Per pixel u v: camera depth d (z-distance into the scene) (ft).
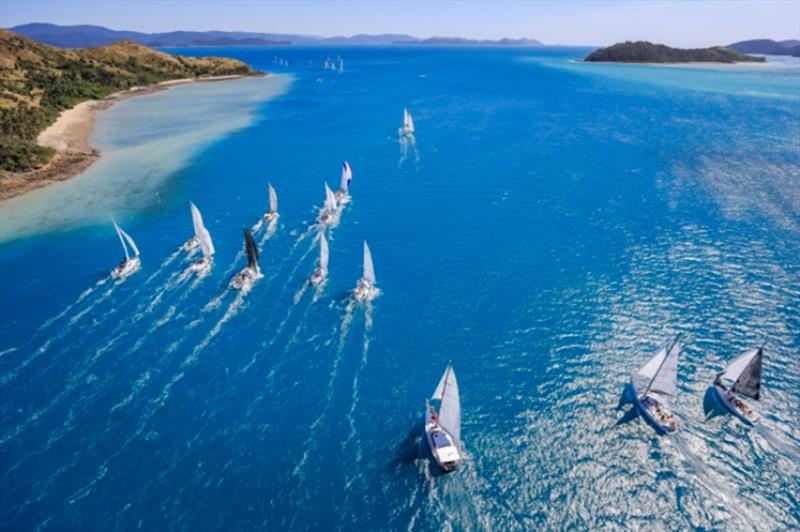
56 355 170.71
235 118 568.41
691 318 185.88
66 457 132.77
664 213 277.85
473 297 202.28
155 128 513.04
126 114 585.63
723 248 236.63
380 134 479.41
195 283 214.07
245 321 188.44
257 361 168.14
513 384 157.38
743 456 130.52
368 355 170.91
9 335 180.86
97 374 161.99
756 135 447.42
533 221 271.49
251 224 274.16
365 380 160.04
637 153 394.93
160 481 126.62
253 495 123.24
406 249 243.19
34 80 596.70
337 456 133.80
